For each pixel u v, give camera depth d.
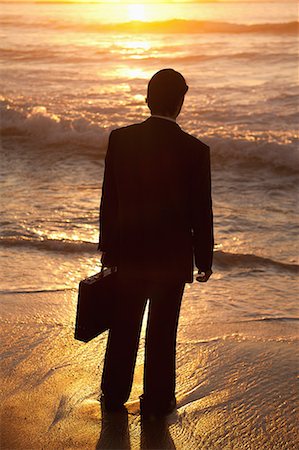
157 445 2.54
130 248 2.53
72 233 5.69
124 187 2.51
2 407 2.80
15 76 21.19
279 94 16.02
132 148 2.48
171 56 27.94
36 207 6.59
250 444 2.55
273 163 8.91
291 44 32.34
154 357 2.69
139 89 17.69
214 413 2.77
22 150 10.12
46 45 34.38
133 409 2.80
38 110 13.22
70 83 19.28
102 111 13.56
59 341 3.47
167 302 2.61
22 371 3.13
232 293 4.34
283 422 2.70
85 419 2.72
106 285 2.65
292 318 3.89
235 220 6.18
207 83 18.98
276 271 4.81
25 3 106.88
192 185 2.45
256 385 3.01
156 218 2.48
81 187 7.57
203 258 2.51
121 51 31.12
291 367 3.19
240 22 48.75
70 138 10.70
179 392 2.95
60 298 4.14
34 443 2.54
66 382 3.02
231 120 12.40
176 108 2.47
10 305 4.02
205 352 3.37
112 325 2.71
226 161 9.11
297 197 7.15
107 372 2.73
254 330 3.69
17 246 5.32
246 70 22.72
